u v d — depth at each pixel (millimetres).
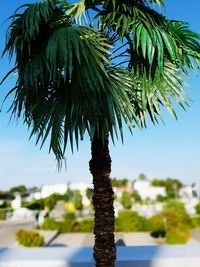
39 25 3439
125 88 3475
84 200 55438
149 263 3977
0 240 22094
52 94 3414
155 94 3805
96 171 3520
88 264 3963
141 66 3623
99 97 3273
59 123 3256
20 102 3500
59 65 3217
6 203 60188
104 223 3461
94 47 3326
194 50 3781
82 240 23375
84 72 3189
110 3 3721
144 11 3637
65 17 3574
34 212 43156
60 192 60312
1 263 3990
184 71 3773
